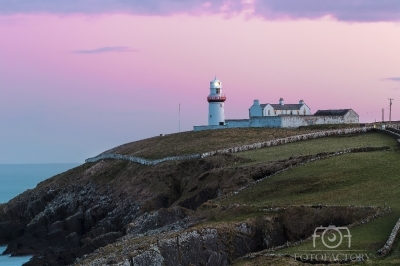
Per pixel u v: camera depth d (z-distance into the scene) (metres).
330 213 99.44
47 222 178.75
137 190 162.38
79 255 131.50
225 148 172.62
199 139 199.75
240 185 130.75
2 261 148.50
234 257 97.19
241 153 160.12
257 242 100.44
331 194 110.62
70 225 166.38
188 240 95.75
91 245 132.38
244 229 100.31
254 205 110.25
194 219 111.38
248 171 135.25
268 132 195.38
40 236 164.38
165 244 94.19
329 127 196.62
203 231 97.25
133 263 90.88
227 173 139.00
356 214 97.00
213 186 137.50
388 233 85.94
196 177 154.50
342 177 118.06
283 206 106.81
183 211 124.25
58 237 161.38
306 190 115.75
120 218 154.88
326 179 118.12
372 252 80.25
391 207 97.12
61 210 180.12
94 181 187.38
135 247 95.19
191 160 164.88
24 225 185.50
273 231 100.94
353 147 146.75
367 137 163.75
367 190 109.56
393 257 77.88
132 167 184.00
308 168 127.38
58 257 133.38
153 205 151.12
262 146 166.38
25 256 154.38
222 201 120.50
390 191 107.25
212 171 144.62
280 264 79.44
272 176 127.38
